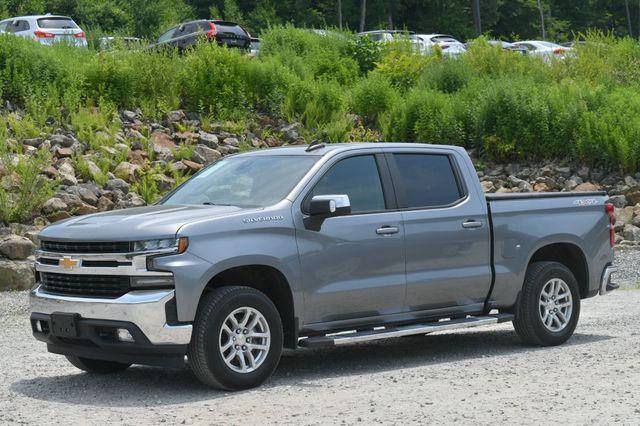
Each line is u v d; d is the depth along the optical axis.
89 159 21.72
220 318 8.88
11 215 18.48
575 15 120.31
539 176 26.17
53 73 25.19
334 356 11.38
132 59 26.59
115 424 7.70
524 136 26.84
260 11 84.94
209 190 10.38
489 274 11.04
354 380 9.56
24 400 8.74
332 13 94.44
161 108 25.53
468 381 9.41
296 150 10.54
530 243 11.44
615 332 12.70
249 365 9.17
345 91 29.84
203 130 25.31
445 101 28.27
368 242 10.00
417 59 32.22
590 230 12.08
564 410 8.03
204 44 28.45
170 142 24.00
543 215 11.66
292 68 30.14
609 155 26.34
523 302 11.47
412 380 9.51
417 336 13.05
